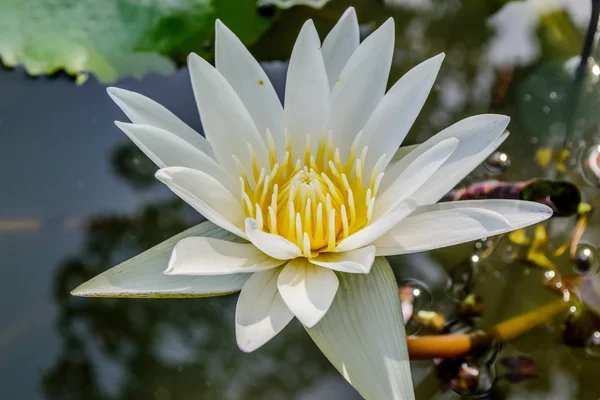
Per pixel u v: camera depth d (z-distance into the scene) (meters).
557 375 0.64
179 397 0.64
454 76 0.70
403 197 0.61
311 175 0.63
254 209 0.63
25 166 0.67
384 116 0.63
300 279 0.61
